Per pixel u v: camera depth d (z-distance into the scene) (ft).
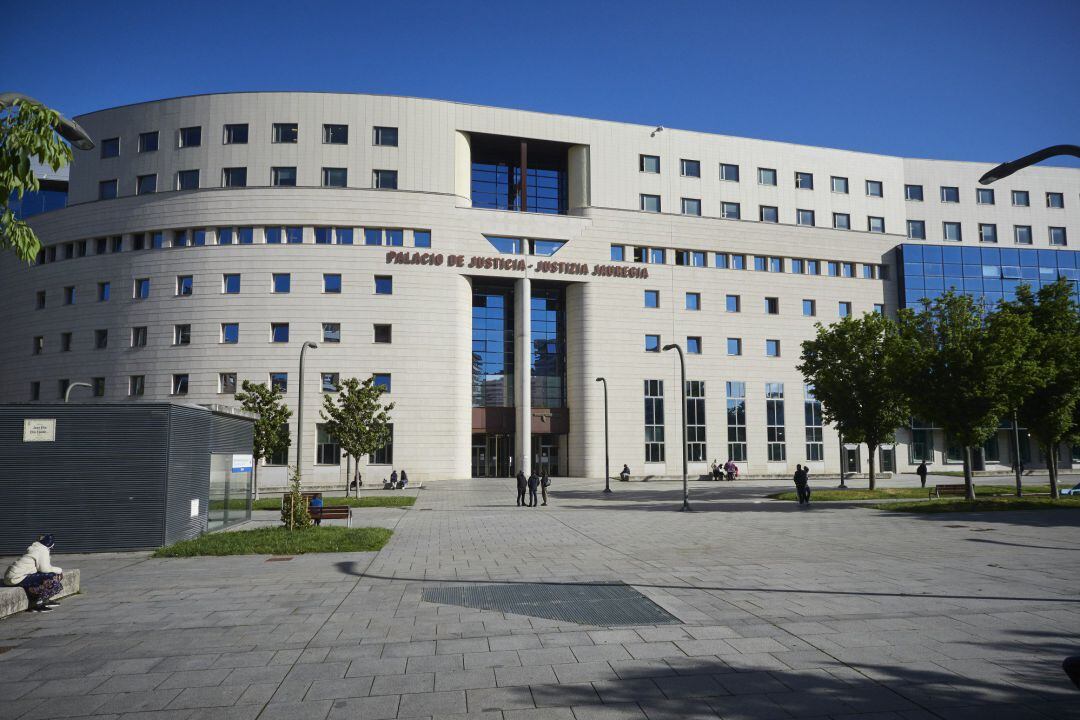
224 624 26.96
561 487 133.39
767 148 179.52
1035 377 75.97
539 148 167.94
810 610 28.12
